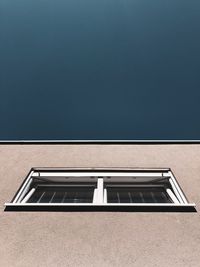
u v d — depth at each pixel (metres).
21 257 2.54
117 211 3.12
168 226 2.90
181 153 4.75
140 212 3.10
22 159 4.61
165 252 2.57
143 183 4.19
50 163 4.47
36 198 3.94
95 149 5.00
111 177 4.17
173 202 3.63
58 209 3.17
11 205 3.22
